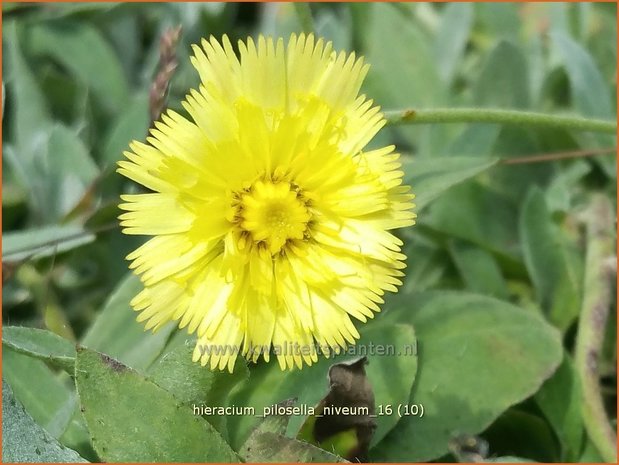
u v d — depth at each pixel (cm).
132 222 7
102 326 9
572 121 9
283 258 8
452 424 9
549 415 9
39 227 11
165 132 7
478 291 10
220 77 8
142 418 7
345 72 8
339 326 8
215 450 7
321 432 8
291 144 8
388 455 9
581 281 10
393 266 8
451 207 11
